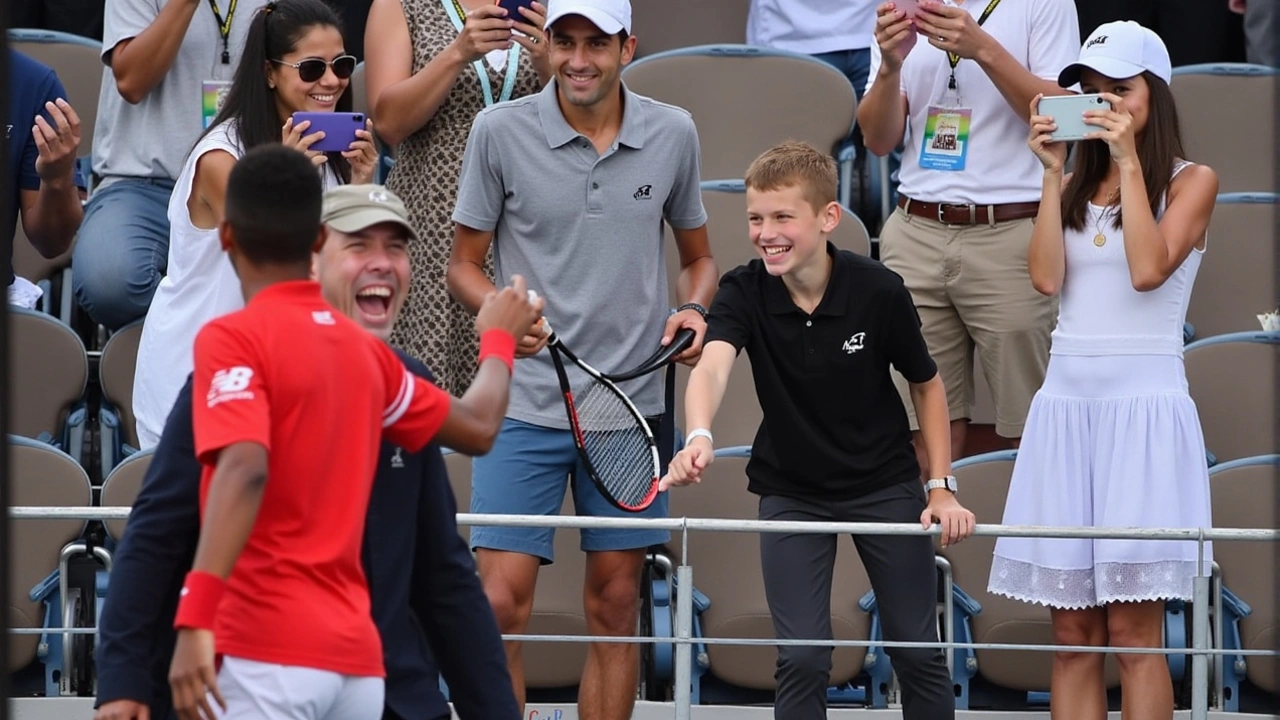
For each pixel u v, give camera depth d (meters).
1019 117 23.77
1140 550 18.83
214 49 24.67
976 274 23.69
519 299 13.80
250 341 12.03
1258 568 22.11
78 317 26.23
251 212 12.44
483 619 13.77
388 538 13.05
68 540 21.59
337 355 12.28
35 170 24.42
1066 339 19.77
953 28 22.95
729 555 22.38
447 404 12.92
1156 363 19.42
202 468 12.34
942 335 24.14
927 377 18.27
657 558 22.19
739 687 22.52
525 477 18.86
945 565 21.70
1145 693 18.97
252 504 11.60
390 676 13.05
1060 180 19.62
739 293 18.03
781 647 17.70
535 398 18.91
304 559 12.12
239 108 19.77
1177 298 19.55
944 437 18.23
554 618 22.03
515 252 19.28
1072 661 19.59
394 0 23.38
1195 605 18.08
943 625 22.25
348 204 13.52
